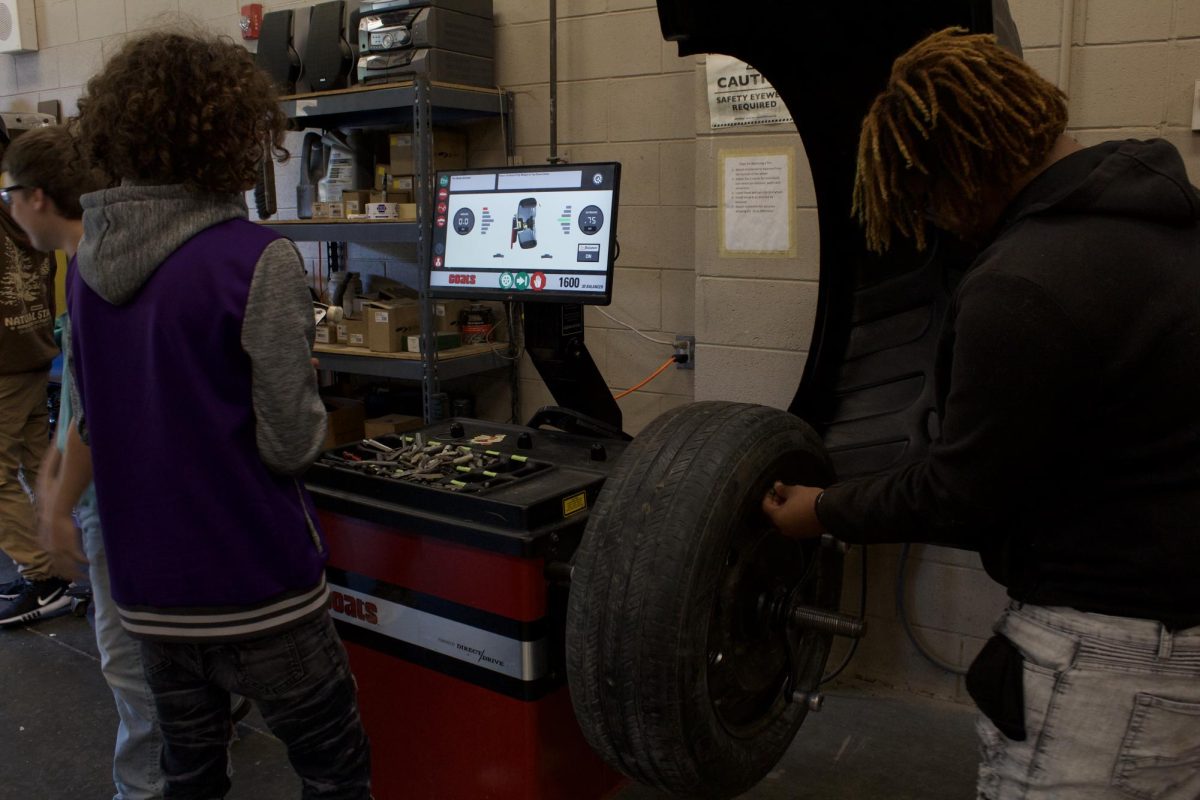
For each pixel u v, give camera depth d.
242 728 2.35
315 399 1.36
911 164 1.01
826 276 2.06
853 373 2.08
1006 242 0.99
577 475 1.72
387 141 3.50
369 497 1.73
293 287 1.32
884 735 2.27
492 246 2.07
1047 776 1.05
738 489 1.33
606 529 1.35
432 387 2.93
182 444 1.28
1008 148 0.99
